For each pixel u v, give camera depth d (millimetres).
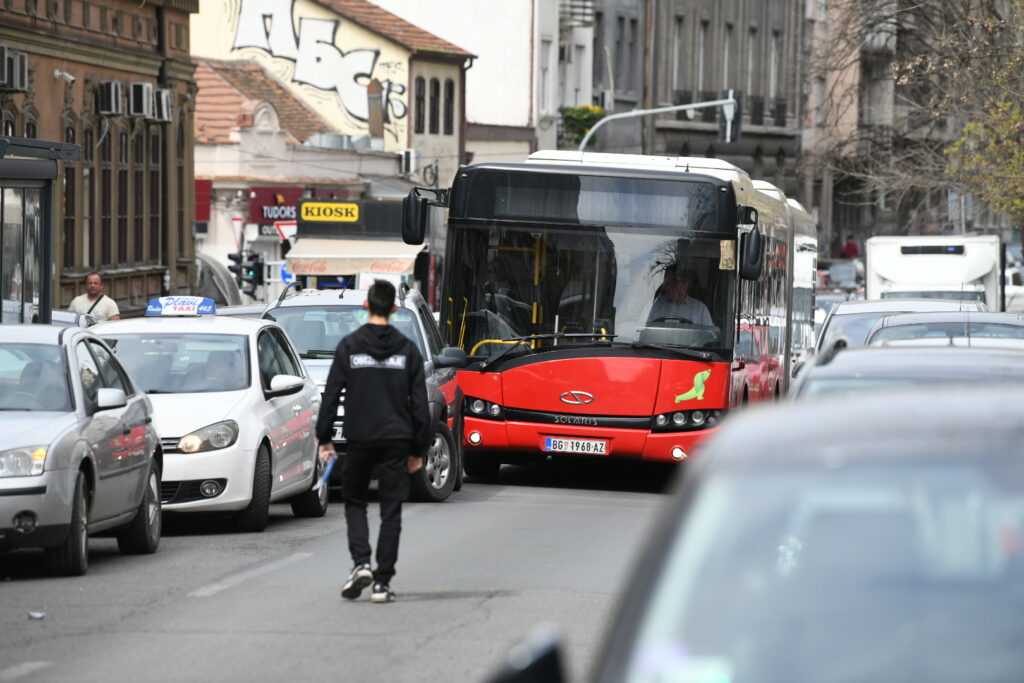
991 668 9477
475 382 49969
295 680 21703
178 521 41594
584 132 181125
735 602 9750
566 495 49250
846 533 10023
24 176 55250
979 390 11695
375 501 46250
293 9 163500
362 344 27766
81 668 22500
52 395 31875
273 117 142375
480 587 29578
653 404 49031
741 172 53938
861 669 9477
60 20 90438
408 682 21547
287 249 117625
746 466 10484
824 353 22578
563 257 49531
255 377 39656
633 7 192125
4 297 54844
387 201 129750
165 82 107000
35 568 32594
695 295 49188
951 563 9797
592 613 26891
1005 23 104312
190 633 25078
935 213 118250
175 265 111562
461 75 172875
